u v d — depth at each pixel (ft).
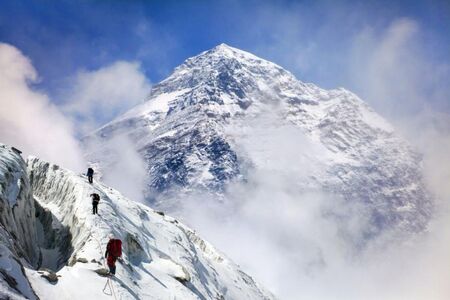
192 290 147.43
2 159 135.54
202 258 223.30
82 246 122.11
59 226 143.43
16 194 130.52
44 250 136.46
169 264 149.69
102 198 154.51
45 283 91.86
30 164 175.32
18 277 85.10
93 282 99.76
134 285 112.57
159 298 116.78
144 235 166.30
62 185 161.07
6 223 114.83
